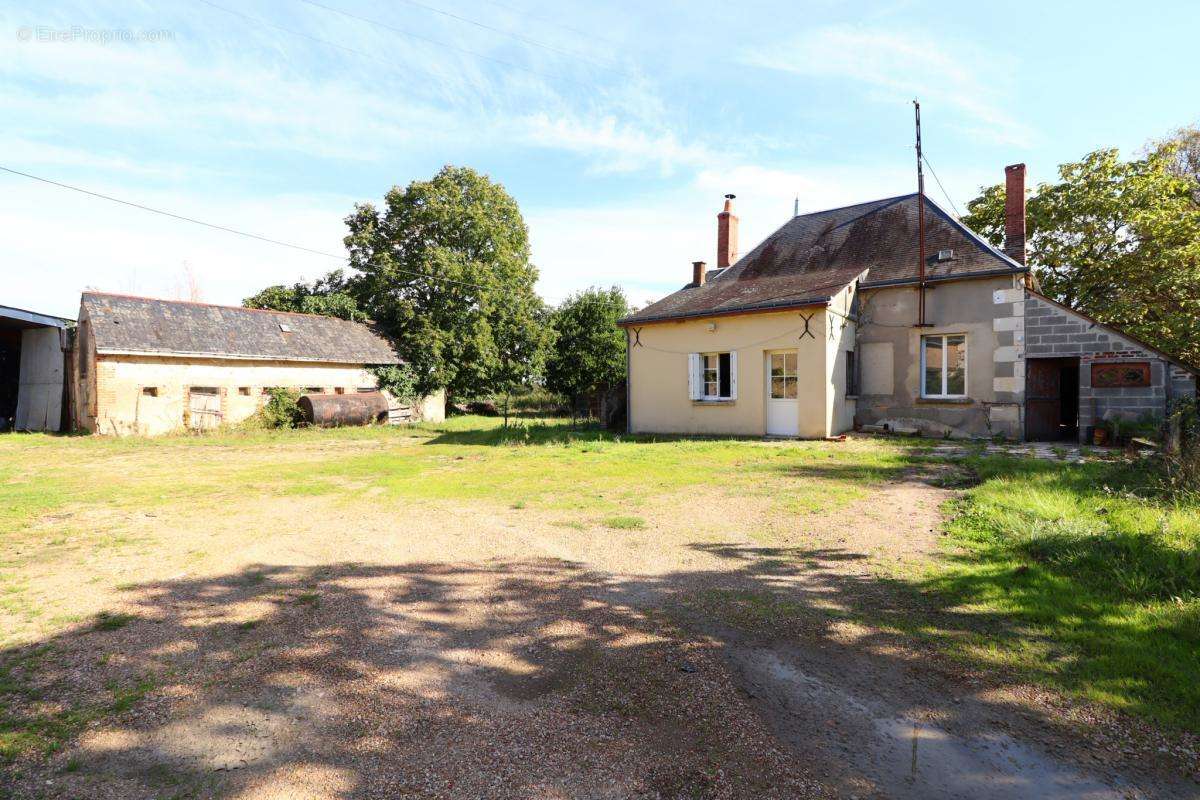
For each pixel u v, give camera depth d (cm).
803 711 284
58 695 297
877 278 1437
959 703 287
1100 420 1170
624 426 1814
